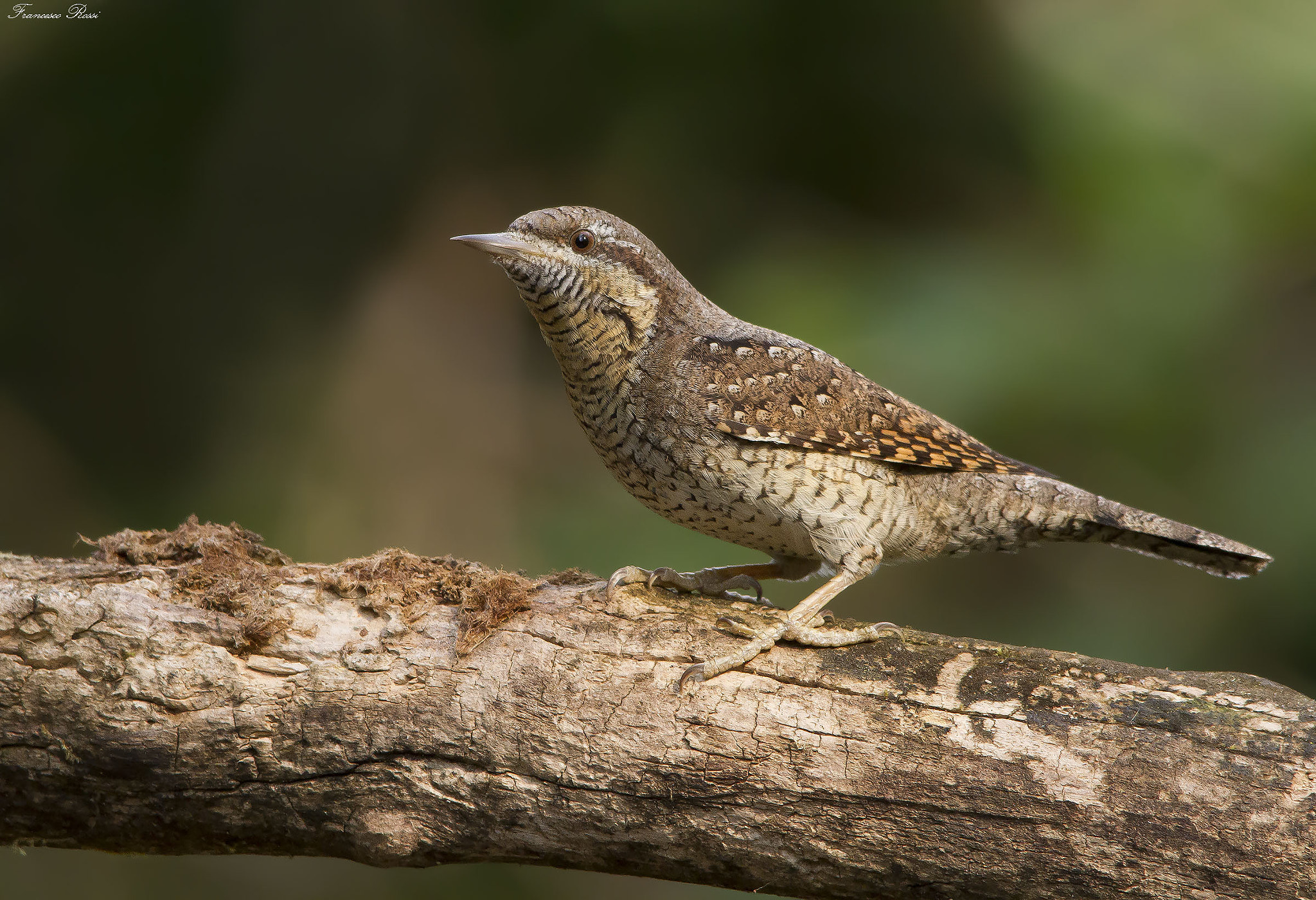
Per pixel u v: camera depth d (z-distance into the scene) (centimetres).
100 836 528
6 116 1419
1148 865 465
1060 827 475
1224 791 466
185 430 1430
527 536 1285
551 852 520
